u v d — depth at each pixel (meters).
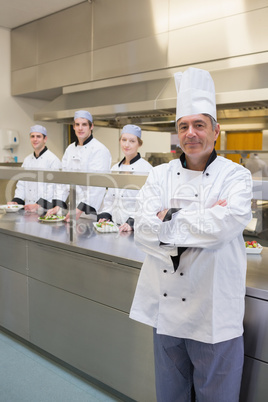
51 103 4.38
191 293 1.35
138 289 1.49
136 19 3.71
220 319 1.33
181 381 1.48
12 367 2.22
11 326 2.54
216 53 3.26
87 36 4.10
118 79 3.92
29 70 4.68
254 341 1.44
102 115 3.93
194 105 1.30
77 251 2.03
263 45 3.01
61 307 2.19
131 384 1.88
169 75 3.57
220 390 1.37
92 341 2.04
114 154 5.74
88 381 2.11
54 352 2.26
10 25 4.72
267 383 1.42
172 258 1.33
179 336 1.38
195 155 1.34
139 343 1.83
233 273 1.35
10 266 2.49
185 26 3.41
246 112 3.63
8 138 4.74
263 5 2.97
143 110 3.45
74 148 3.20
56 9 4.23
